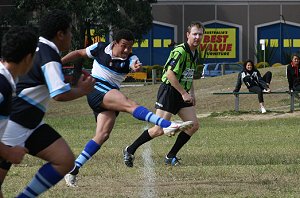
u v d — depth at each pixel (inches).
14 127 485.4
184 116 834.2
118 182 721.6
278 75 2231.8
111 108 688.4
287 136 1192.2
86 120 1675.7
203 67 3476.9
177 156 925.2
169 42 4409.5
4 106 437.4
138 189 681.6
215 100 1935.3
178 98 825.5
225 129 1338.6
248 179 730.8
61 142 495.2
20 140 487.5
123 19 3661.4
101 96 687.7
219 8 4379.9
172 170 796.6
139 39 3836.1
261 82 1686.8
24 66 450.6
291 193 653.3
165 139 1154.7
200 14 4389.8
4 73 435.5
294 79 1694.1
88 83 502.6
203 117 1660.9
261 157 908.0
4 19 3752.5
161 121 573.6
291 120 1523.1
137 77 3624.5
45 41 510.6
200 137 1189.1
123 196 643.5
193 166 835.4
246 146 1047.6
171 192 661.3
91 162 873.5
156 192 662.5
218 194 650.2
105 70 695.7
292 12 4384.8
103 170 797.9
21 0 3715.6
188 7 4392.2
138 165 847.7
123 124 1536.7
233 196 637.3
